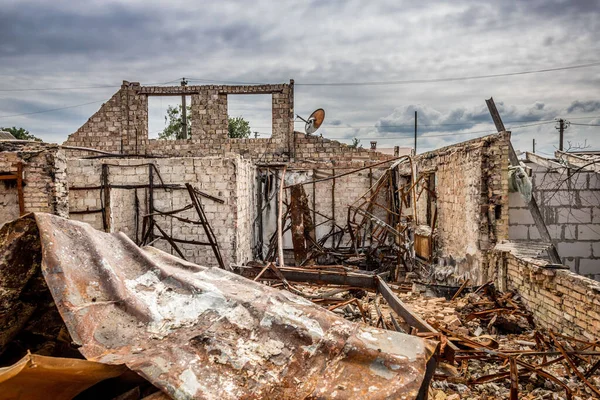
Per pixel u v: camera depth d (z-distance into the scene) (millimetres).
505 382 5062
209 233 10094
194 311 2914
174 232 10664
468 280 9117
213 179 10633
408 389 2371
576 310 6152
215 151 18469
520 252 7930
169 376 2262
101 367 2199
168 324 2762
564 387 4523
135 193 10758
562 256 9391
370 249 14570
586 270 9336
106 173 10328
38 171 8234
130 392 2330
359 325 2939
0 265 2953
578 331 6086
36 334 3158
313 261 14266
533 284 7324
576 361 5660
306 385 2391
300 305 3104
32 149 8430
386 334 2855
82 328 2545
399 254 13266
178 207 10648
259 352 2572
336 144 18500
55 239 3002
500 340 6441
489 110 8781
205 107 18406
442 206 11484
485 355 4949
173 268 3631
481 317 7117
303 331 2732
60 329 3131
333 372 2482
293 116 18469
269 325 2775
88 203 10039
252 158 18516
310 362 2543
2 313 2914
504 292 8180
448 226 10969
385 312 6934
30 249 3107
